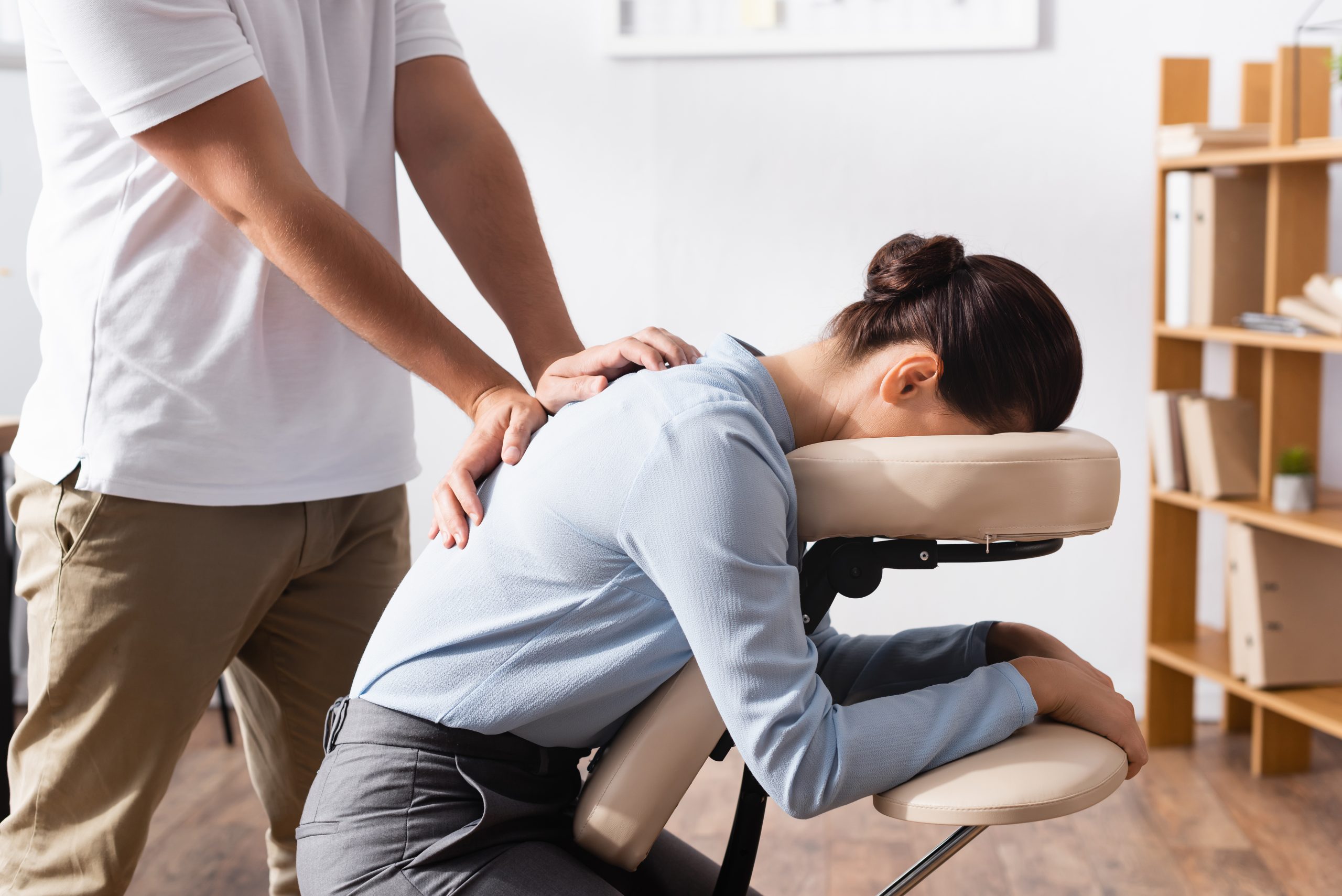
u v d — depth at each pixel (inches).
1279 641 93.3
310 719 52.5
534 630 34.4
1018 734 34.8
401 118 51.9
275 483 45.5
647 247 108.4
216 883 78.5
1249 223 95.1
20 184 106.3
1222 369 106.2
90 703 44.3
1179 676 102.0
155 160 42.3
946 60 104.0
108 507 42.9
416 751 35.1
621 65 106.1
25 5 42.4
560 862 35.0
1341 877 78.2
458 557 36.2
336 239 40.1
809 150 106.2
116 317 42.7
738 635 31.3
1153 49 102.3
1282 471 91.5
